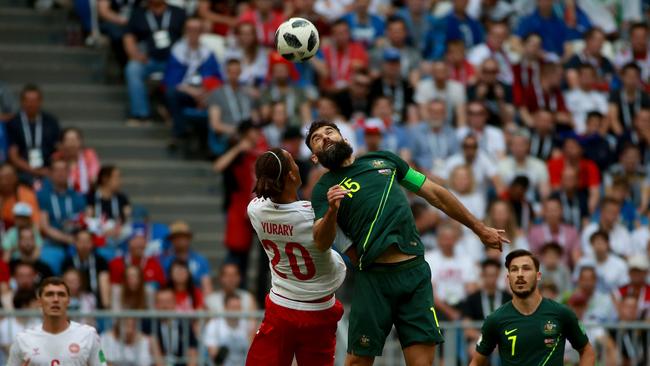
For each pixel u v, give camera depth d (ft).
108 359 153.58
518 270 112.78
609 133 216.33
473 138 192.75
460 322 158.51
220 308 168.86
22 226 168.35
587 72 220.23
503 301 166.61
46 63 219.82
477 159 193.47
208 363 157.07
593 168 199.41
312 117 201.26
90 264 169.89
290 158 102.06
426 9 230.68
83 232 169.58
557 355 112.47
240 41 211.20
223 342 157.69
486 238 103.76
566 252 187.73
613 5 256.32
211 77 208.64
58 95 214.69
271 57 203.82
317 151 102.22
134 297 165.78
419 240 102.83
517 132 205.26
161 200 202.08
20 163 189.06
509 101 214.69
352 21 220.43
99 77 220.64
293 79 205.77
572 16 245.04
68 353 115.65
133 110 211.20
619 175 198.90
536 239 186.91
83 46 224.53
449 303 172.76
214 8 227.20
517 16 239.71
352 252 102.42
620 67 237.86
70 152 185.88
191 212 202.49
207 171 206.69
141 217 186.39
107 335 153.99
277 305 105.29
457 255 177.47
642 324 156.87
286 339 105.50
